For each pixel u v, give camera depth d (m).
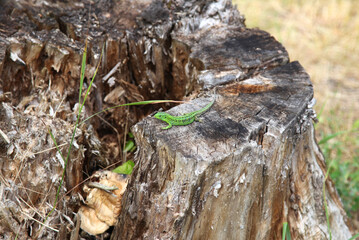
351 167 8.75
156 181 4.47
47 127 4.84
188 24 6.68
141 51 6.38
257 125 4.61
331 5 15.88
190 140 4.33
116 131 6.61
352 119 10.14
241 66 5.88
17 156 4.62
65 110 5.34
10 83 5.49
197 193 4.23
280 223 5.29
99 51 5.95
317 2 16.12
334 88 11.50
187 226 4.37
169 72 6.92
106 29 6.27
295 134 5.00
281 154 4.72
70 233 4.91
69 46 5.65
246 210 4.70
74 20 6.30
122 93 6.43
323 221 5.73
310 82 5.59
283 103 5.09
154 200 4.44
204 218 4.45
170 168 4.33
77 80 5.83
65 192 4.94
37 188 4.68
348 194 7.83
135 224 4.66
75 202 5.05
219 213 4.53
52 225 4.70
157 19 6.52
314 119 5.25
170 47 6.66
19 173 4.58
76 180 5.12
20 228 4.51
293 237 5.45
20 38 5.61
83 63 4.73
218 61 5.95
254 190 4.62
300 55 12.58
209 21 6.91
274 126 4.60
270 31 13.83
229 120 4.72
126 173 5.59
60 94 5.70
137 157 4.66
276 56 6.12
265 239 5.13
